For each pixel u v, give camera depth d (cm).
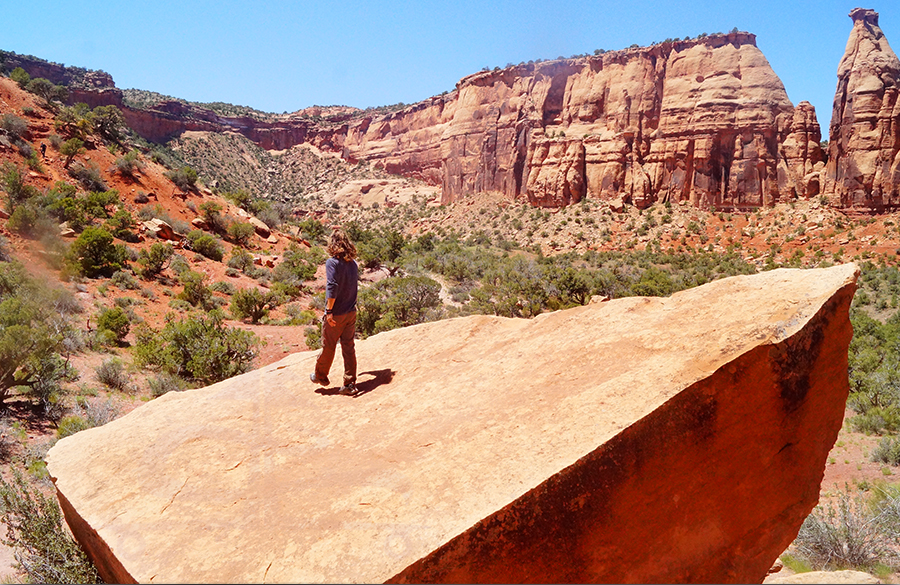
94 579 424
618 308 447
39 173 4575
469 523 263
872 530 819
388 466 325
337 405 446
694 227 9394
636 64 11094
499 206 11981
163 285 3478
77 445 441
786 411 330
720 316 366
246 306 3172
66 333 2059
